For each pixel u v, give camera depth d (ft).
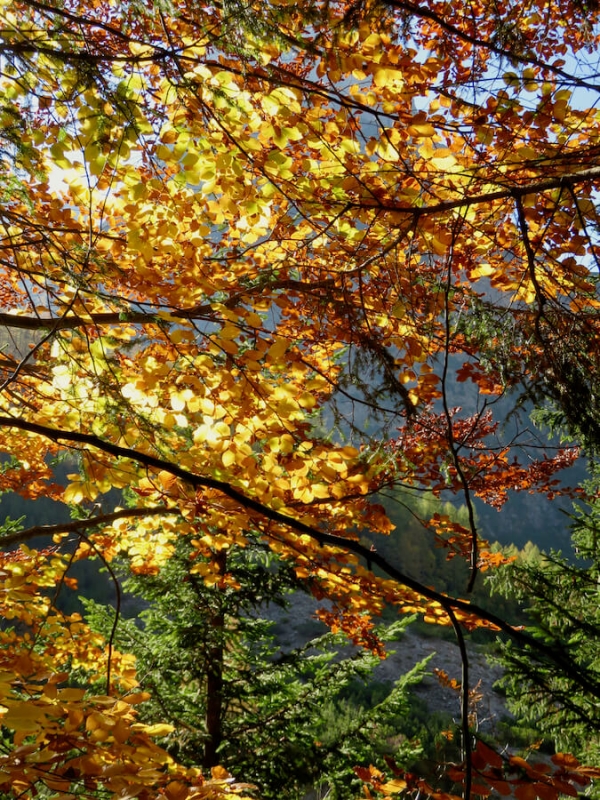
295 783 17.98
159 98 6.73
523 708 14.71
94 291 6.81
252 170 7.86
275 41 5.85
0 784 4.59
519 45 6.25
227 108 6.59
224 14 5.61
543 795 4.87
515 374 6.62
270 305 8.40
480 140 6.84
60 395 8.29
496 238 8.25
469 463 11.74
